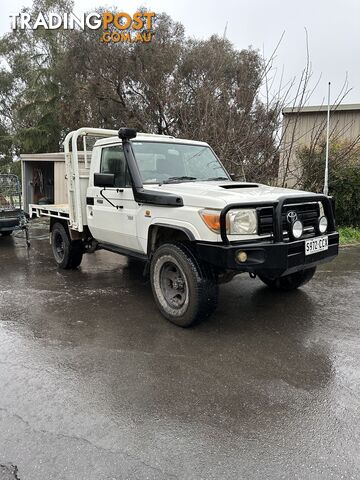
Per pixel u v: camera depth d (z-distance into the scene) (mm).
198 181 5035
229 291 5473
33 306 4922
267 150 9562
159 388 3059
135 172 4645
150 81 15492
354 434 2525
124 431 2559
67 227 6559
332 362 3463
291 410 2777
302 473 2209
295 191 4449
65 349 3725
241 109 10156
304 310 4723
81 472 2221
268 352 3652
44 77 19953
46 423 2641
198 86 12672
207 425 2619
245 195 3975
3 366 3400
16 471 2227
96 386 3086
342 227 10539
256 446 2422
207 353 3635
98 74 15938
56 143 20344
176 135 12906
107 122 16391
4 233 10805
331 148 10805
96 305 4953
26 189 12148
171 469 2242
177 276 4234
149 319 4469
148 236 4551
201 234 3842
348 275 6309
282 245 3775
